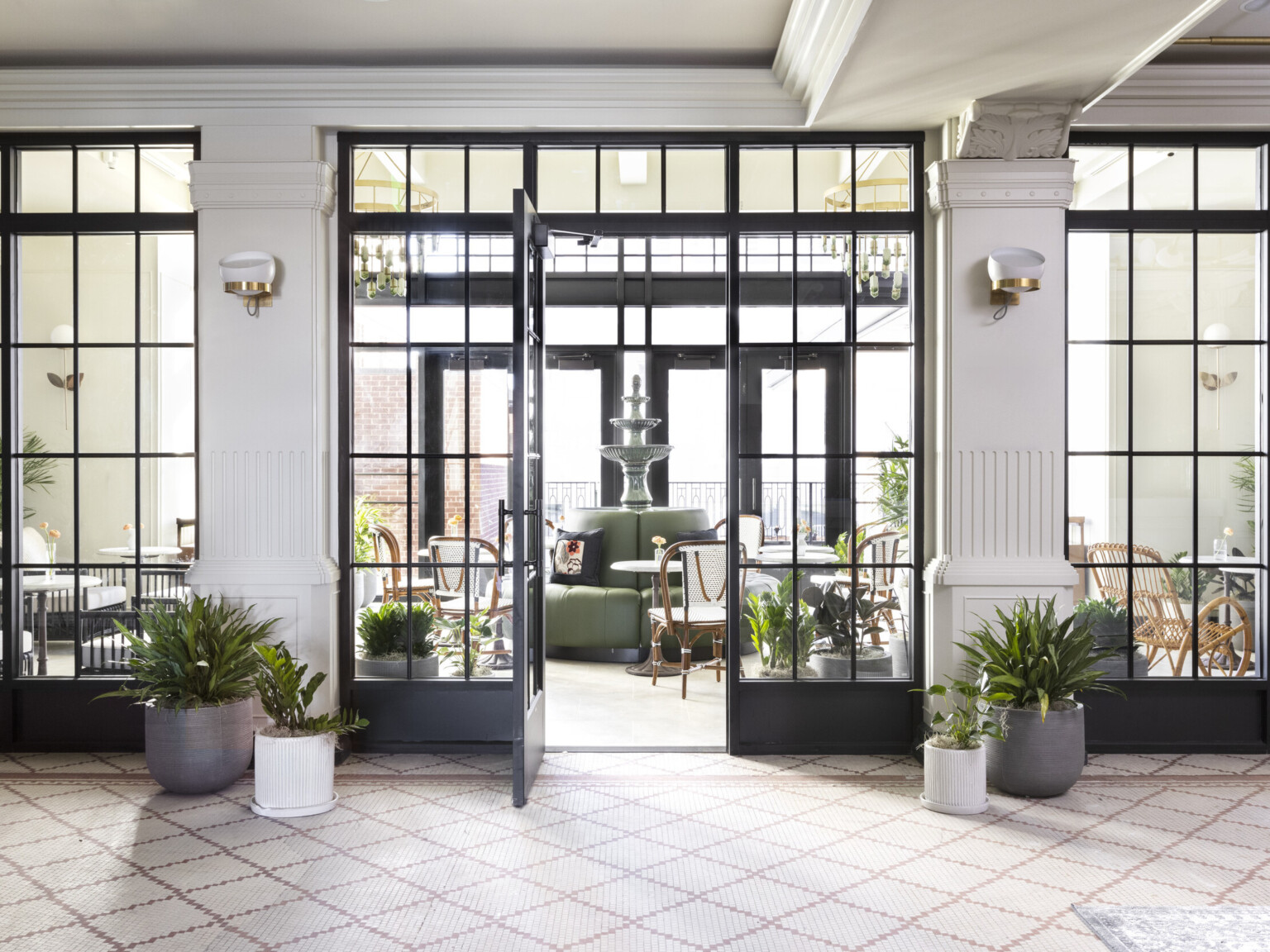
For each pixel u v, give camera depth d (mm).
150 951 2391
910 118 4105
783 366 4281
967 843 3137
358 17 3693
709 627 5594
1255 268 4250
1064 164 4047
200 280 4129
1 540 4285
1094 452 4211
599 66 4137
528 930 2518
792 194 4285
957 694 4066
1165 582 4234
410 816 3414
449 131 4266
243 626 3852
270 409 4121
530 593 3877
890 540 4277
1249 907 2629
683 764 4090
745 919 2582
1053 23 3127
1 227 4266
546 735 4605
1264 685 4203
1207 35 3828
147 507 4273
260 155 4137
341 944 2434
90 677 4262
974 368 4102
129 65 4121
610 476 9797
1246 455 4242
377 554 4285
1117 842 3141
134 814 3426
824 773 3949
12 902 2682
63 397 4289
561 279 9492
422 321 4293
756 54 4055
